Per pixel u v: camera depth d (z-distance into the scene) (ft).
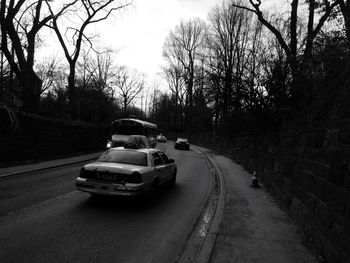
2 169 45.68
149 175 29.84
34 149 59.36
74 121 82.99
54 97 98.32
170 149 133.69
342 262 14.74
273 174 37.45
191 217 26.78
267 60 56.44
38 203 28.19
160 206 29.99
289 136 31.91
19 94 69.97
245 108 57.62
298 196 24.95
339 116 18.66
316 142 22.16
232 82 59.57
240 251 18.42
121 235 21.15
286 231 22.25
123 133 79.92
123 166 28.58
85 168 28.55
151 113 327.26
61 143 71.72
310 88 28.84
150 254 18.29
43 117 63.52
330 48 24.97
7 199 29.09
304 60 31.53
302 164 24.99
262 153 49.14
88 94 107.65
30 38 75.36
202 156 105.70
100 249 18.56
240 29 127.65
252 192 37.55
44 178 41.68
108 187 27.43
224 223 24.04
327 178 18.80
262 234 21.50
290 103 37.35
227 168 65.10
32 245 18.51
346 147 16.79
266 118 48.44
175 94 227.61
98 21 93.09
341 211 15.96
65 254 17.52
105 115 110.93
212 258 17.39
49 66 97.96
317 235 18.86
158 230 22.72
